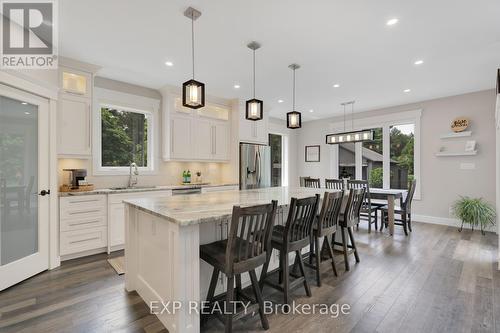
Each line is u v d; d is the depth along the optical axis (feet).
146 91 14.47
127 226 7.77
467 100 15.53
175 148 14.52
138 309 6.76
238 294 6.89
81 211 10.36
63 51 10.00
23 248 8.48
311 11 7.48
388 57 10.61
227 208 6.51
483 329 5.91
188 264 5.53
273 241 7.24
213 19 7.91
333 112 20.67
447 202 16.30
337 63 11.21
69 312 6.59
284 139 24.43
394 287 8.00
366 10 7.43
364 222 17.34
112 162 13.53
